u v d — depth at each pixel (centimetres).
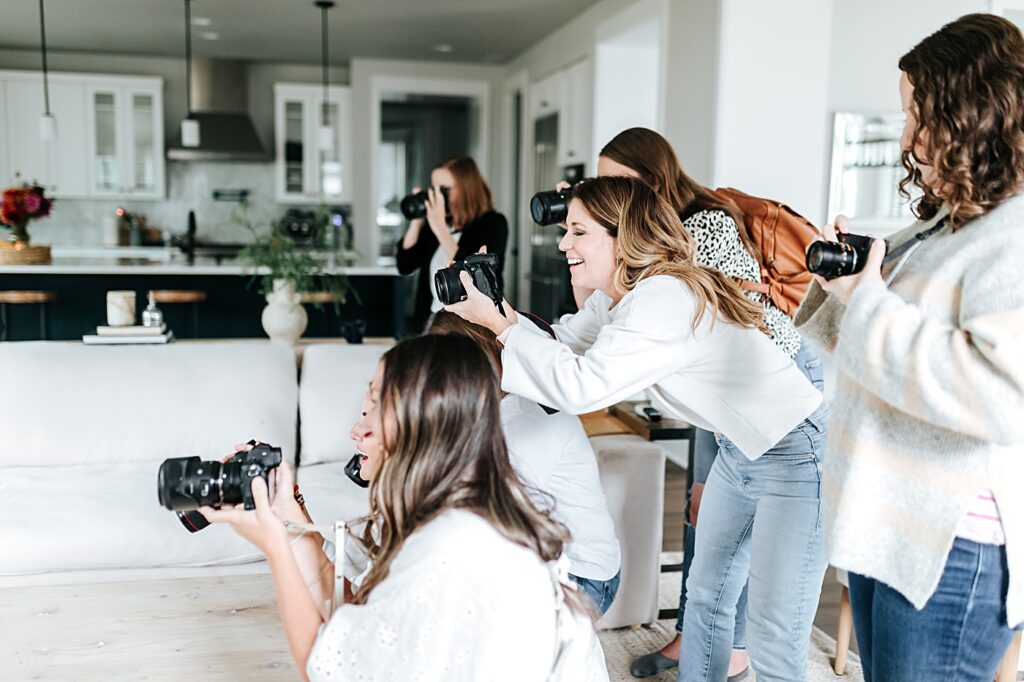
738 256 200
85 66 771
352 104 768
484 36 651
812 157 395
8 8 590
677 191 205
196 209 816
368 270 563
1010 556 112
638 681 232
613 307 170
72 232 789
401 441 105
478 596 97
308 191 809
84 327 552
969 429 103
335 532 117
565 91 599
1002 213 110
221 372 297
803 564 172
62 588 172
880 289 114
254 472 109
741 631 229
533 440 159
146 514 245
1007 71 108
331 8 577
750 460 177
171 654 146
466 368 106
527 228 700
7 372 284
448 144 815
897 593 119
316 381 304
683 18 419
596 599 165
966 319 108
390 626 98
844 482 120
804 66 388
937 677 118
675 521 364
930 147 114
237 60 795
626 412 280
